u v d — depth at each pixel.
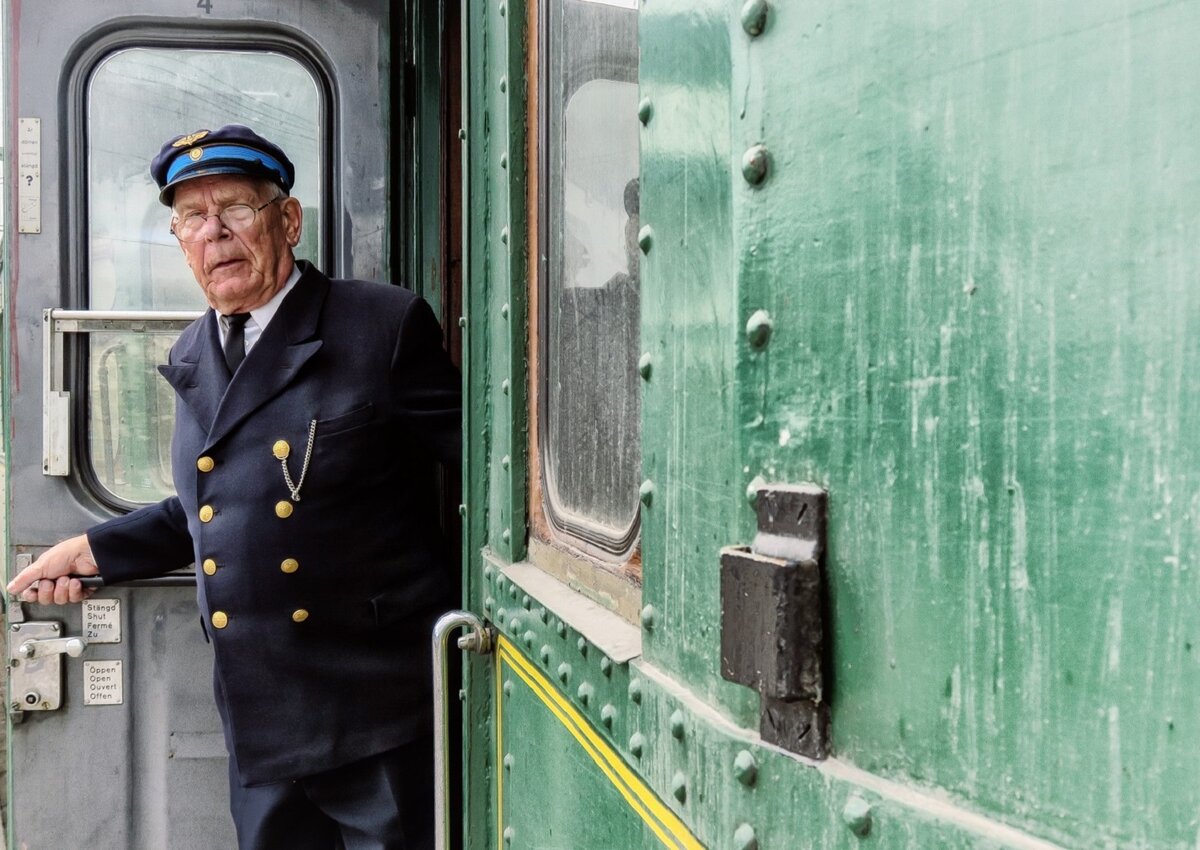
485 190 1.55
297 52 2.18
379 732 1.91
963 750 0.51
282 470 1.86
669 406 0.78
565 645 1.10
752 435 0.64
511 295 1.38
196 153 1.82
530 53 1.36
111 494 2.19
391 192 2.23
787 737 0.60
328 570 1.88
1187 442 0.41
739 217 0.64
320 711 1.87
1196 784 0.41
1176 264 0.41
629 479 1.01
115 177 2.15
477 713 1.57
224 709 1.99
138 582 2.17
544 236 1.31
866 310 0.55
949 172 0.50
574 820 1.10
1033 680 0.47
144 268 2.17
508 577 1.36
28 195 2.11
